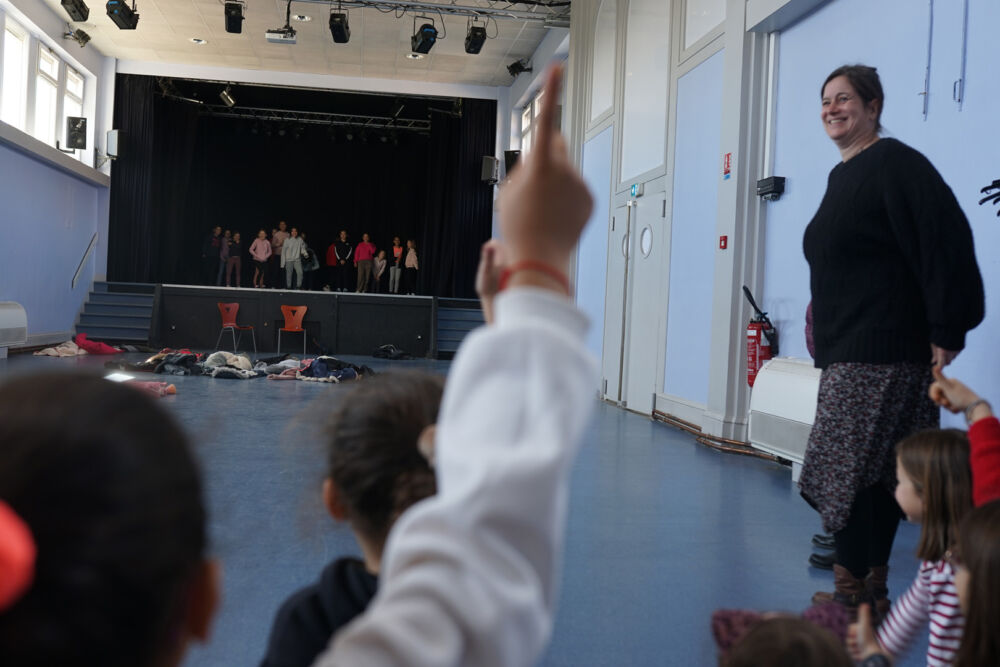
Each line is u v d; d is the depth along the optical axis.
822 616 1.22
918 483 1.61
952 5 3.83
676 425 6.69
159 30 13.12
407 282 18.17
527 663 0.37
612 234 8.66
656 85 7.64
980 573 0.99
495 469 0.36
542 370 0.39
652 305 7.53
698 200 6.56
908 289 2.25
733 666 0.90
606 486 4.35
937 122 3.92
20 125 11.93
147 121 15.23
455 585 0.34
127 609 0.28
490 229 15.79
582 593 2.67
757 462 5.21
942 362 2.19
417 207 19.44
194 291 14.10
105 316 14.14
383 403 0.78
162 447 0.31
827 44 4.94
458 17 11.91
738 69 5.66
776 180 5.38
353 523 0.80
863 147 2.41
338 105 18.09
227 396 7.67
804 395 4.29
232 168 19.19
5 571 0.25
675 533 3.44
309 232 19.53
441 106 17.41
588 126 9.74
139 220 15.22
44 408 0.28
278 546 3.02
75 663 0.27
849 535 2.33
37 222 12.32
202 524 0.33
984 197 3.51
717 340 5.89
